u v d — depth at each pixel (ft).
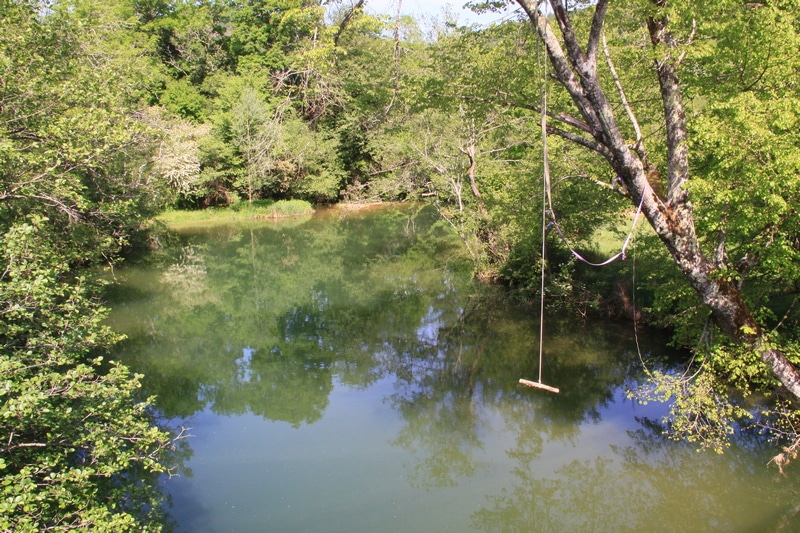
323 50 35.68
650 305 47.21
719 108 24.31
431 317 56.29
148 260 82.07
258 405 37.73
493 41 32.76
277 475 29.01
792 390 25.89
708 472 28.86
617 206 46.52
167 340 50.14
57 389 18.74
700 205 26.22
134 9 131.13
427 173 73.41
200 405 37.68
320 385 41.04
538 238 54.65
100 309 23.85
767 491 26.91
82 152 27.14
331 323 55.36
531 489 28.04
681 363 39.50
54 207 32.14
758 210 23.57
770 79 24.40
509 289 62.03
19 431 18.92
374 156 106.22
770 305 34.73
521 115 37.88
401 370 43.60
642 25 29.58
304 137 117.19
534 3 24.32
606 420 34.45
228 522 25.05
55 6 35.47
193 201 123.95
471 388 39.83
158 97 120.37
